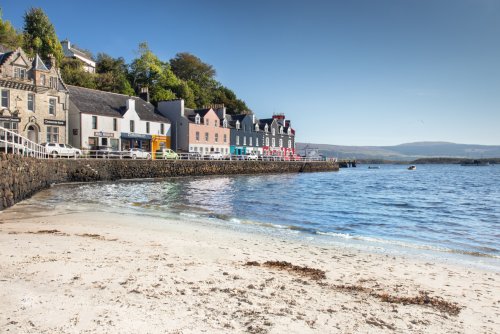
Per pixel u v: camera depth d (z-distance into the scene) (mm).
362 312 6375
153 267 8148
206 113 65188
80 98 47219
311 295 7062
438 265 10414
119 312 5578
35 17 64438
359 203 26141
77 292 6281
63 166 34781
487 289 8289
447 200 29281
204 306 6102
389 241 13828
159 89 73938
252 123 77938
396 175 78625
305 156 95188
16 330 4828
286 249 11508
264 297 6754
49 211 17406
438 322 6160
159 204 22203
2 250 8727
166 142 58344
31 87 38844
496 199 30375
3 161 17109
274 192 31969
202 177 50938
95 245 10047
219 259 9477
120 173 41156
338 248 12211
